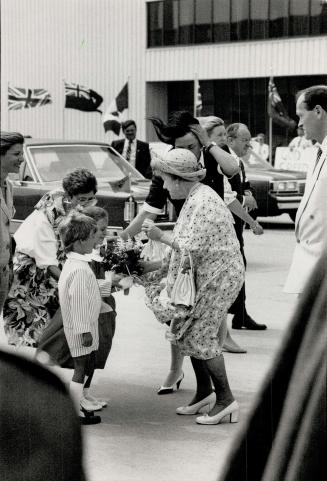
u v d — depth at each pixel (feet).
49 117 124.57
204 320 16.70
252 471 1.95
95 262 17.89
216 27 113.91
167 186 17.01
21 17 124.88
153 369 21.83
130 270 17.48
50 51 123.85
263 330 26.37
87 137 120.37
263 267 39.68
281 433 1.86
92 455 15.37
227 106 117.80
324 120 16.96
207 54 113.39
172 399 19.29
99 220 16.98
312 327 1.86
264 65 109.40
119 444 16.03
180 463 14.96
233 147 25.67
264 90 114.11
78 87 98.48
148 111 119.14
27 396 1.84
